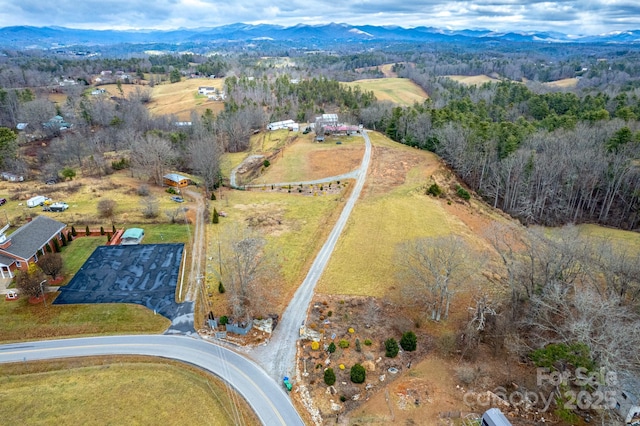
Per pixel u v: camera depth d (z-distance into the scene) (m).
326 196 91.12
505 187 97.75
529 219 90.69
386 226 76.62
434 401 41.66
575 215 91.00
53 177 103.06
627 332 36.72
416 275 54.12
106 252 67.50
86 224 76.31
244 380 43.62
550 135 102.75
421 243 60.00
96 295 56.62
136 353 47.06
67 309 53.47
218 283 59.47
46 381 43.25
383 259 66.06
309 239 71.81
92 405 40.31
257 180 104.00
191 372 44.56
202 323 52.06
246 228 73.00
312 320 52.56
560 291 46.28
